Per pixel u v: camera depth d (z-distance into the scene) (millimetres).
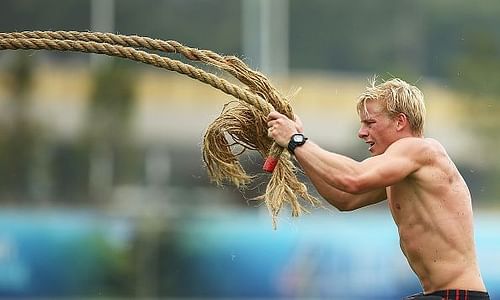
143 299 59000
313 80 97125
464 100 83250
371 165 20234
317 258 57188
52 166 71812
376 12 109250
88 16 99688
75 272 57906
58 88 78500
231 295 58906
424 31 109375
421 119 21000
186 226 60156
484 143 82062
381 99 21031
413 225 20766
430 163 20594
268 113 21359
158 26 105812
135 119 76062
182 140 82062
